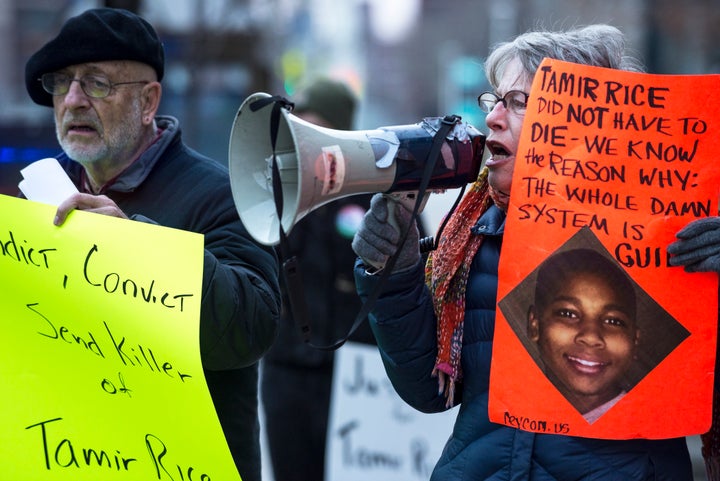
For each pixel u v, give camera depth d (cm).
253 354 347
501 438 323
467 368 335
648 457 316
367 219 320
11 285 304
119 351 306
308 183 283
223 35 1420
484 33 4172
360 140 295
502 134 324
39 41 2211
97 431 296
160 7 1416
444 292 337
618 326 309
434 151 302
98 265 313
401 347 340
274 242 297
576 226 310
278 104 287
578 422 309
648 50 2284
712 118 312
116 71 364
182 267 318
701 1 2262
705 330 309
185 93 1446
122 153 371
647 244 309
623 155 311
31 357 298
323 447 582
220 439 306
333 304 580
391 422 626
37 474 287
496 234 330
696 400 310
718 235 302
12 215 312
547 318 311
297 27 2664
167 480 297
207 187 369
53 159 335
